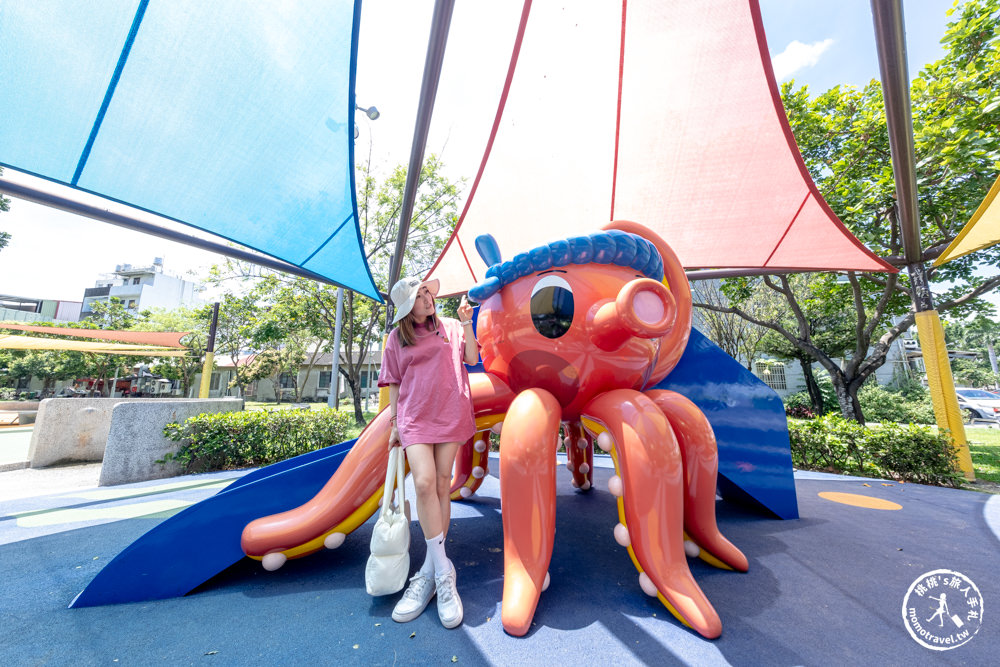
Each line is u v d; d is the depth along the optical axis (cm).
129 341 1499
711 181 488
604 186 546
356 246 488
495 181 543
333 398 1184
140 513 387
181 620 191
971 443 911
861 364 855
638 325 192
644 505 192
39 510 401
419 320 213
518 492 197
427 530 196
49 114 276
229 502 232
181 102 292
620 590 218
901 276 821
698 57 373
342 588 222
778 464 348
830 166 814
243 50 272
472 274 718
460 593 216
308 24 265
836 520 344
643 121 447
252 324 1488
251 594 216
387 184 1267
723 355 354
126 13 238
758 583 226
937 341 552
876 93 781
